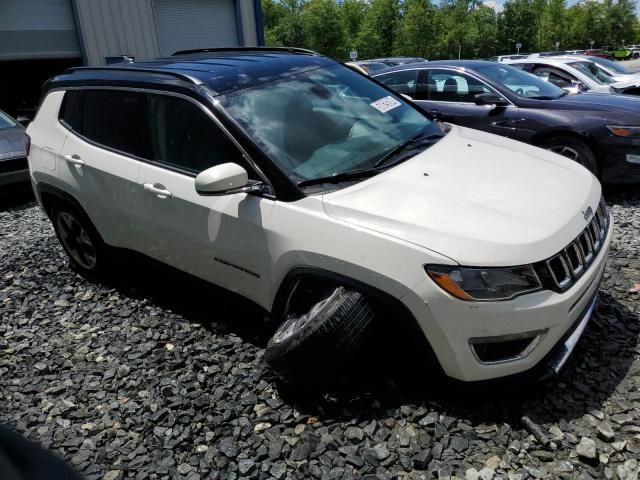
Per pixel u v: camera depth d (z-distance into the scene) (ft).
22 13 46.24
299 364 8.13
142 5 52.16
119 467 7.86
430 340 7.77
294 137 9.78
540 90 20.58
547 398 8.50
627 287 11.71
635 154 17.34
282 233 8.71
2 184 21.47
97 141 12.07
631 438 7.65
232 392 9.23
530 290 7.52
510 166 9.91
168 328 11.48
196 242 10.18
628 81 33.81
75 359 10.70
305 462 7.68
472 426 8.09
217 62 11.60
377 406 8.56
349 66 12.88
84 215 12.68
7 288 14.16
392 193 8.59
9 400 9.65
